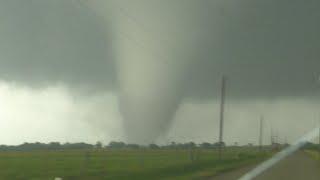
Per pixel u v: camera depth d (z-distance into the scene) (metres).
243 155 106.44
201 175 42.19
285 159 86.31
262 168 53.84
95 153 133.25
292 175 42.56
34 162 78.19
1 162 78.00
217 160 77.31
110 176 42.69
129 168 57.47
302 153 140.00
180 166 58.72
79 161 81.50
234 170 49.84
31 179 42.03
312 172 47.03
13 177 44.88
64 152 149.12
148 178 40.50
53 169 57.53
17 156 109.44
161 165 64.12
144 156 106.00
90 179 39.66
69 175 45.06
